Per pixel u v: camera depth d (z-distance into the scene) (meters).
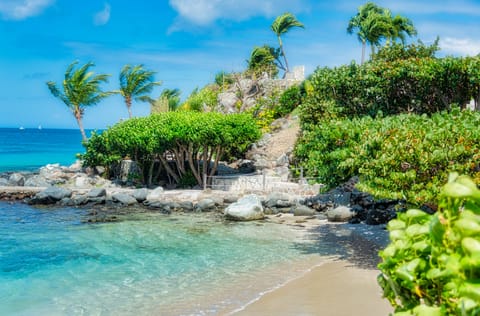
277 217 27.80
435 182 12.66
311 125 21.55
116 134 41.66
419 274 2.04
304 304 11.77
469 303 1.60
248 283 13.86
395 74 20.06
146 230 23.42
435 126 13.62
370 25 60.81
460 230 1.72
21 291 13.22
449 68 19.39
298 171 38.19
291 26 79.44
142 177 41.72
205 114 39.59
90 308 11.66
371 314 10.92
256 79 61.44
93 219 26.66
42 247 19.28
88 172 45.03
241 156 45.34
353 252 18.16
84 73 52.25
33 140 166.88
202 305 11.82
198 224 25.45
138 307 11.72
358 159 14.18
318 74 22.59
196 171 41.91
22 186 39.69
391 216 24.31
